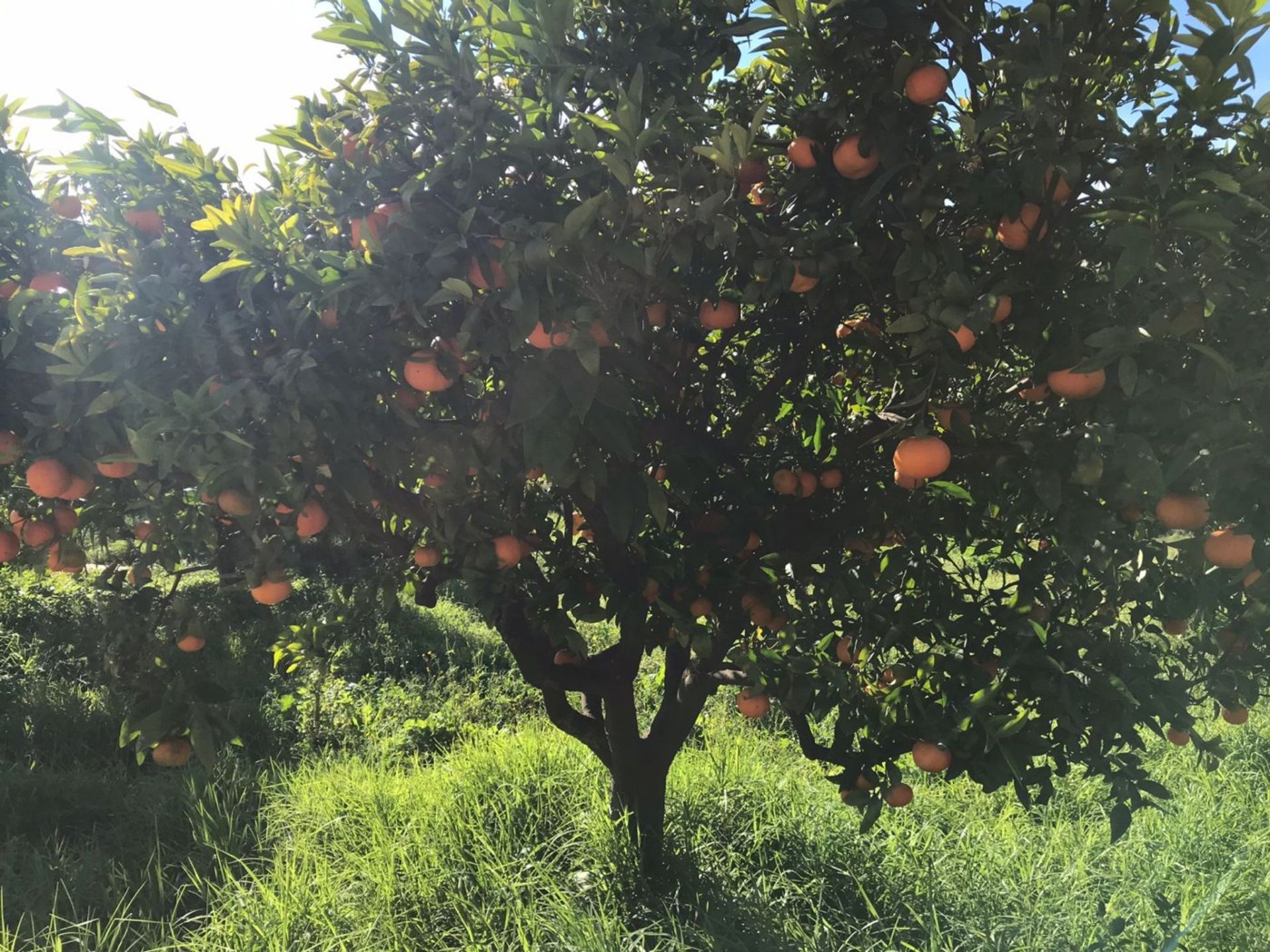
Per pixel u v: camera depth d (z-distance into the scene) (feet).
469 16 7.86
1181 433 6.98
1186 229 6.38
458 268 6.84
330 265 6.76
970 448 8.48
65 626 27.66
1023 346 7.45
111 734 21.72
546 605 9.98
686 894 13.55
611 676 12.81
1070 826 16.08
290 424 6.64
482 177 7.00
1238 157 7.47
